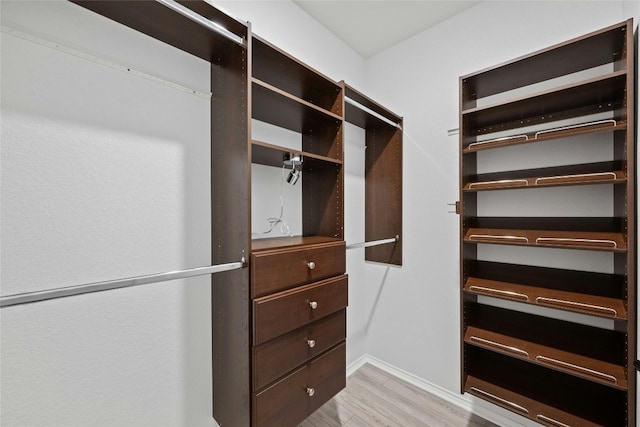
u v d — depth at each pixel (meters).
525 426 1.62
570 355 1.27
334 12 1.88
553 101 1.36
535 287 1.41
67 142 1.01
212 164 1.36
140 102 1.17
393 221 2.19
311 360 1.35
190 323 1.33
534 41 1.60
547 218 1.51
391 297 2.23
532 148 1.59
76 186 1.03
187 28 1.10
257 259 1.12
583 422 1.22
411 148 2.12
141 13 1.01
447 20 1.94
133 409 1.17
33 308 0.96
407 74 2.15
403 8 1.84
